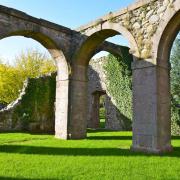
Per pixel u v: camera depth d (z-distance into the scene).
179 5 7.76
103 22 10.32
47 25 10.84
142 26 8.73
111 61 18.45
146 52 8.47
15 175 4.95
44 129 15.84
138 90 8.51
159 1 8.34
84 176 4.95
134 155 7.29
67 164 5.94
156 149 7.73
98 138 11.67
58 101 11.83
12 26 9.82
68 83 11.35
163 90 8.30
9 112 15.06
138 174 5.17
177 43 15.91
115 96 18.03
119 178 4.86
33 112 15.75
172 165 6.03
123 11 9.45
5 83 23.61
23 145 9.01
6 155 7.04
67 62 11.47
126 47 17.66
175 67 15.80
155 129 7.86
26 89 15.80
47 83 16.45
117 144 9.54
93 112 19.44
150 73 8.25
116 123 17.77
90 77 19.89
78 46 11.42
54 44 11.16
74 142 9.98
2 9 9.49
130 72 17.45
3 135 12.29
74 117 11.33
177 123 14.24
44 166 5.72
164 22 8.09
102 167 5.70
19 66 25.83
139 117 8.35
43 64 26.83
